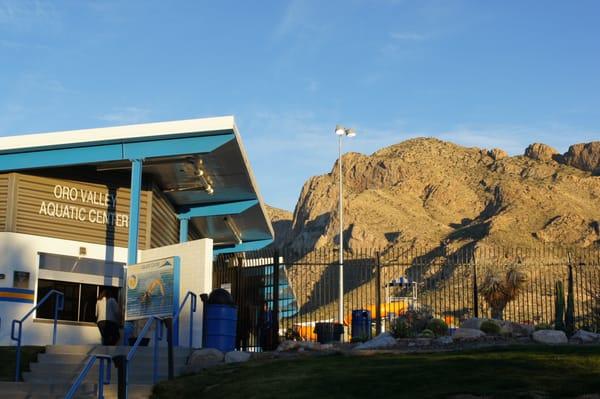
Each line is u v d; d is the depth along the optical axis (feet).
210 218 102.06
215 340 61.26
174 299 62.44
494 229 594.24
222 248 124.26
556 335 61.16
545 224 615.57
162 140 71.82
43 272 76.13
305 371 49.06
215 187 89.25
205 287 66.13
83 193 79.41
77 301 78.02
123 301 80.23
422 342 61.11
